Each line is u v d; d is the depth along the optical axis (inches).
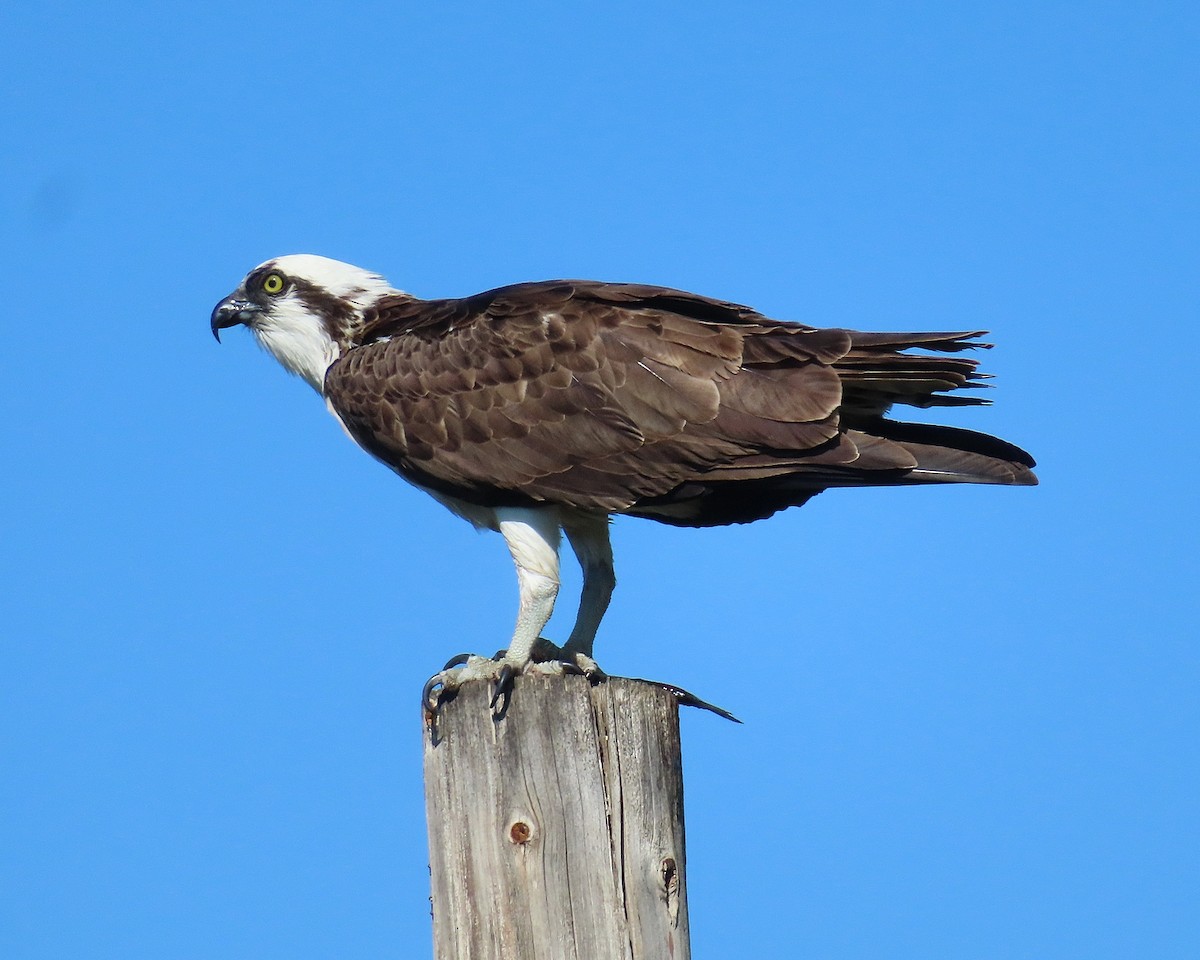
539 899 326.0
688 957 333.7
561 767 331.0
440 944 334.6
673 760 343.0
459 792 337.1
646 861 329.7
